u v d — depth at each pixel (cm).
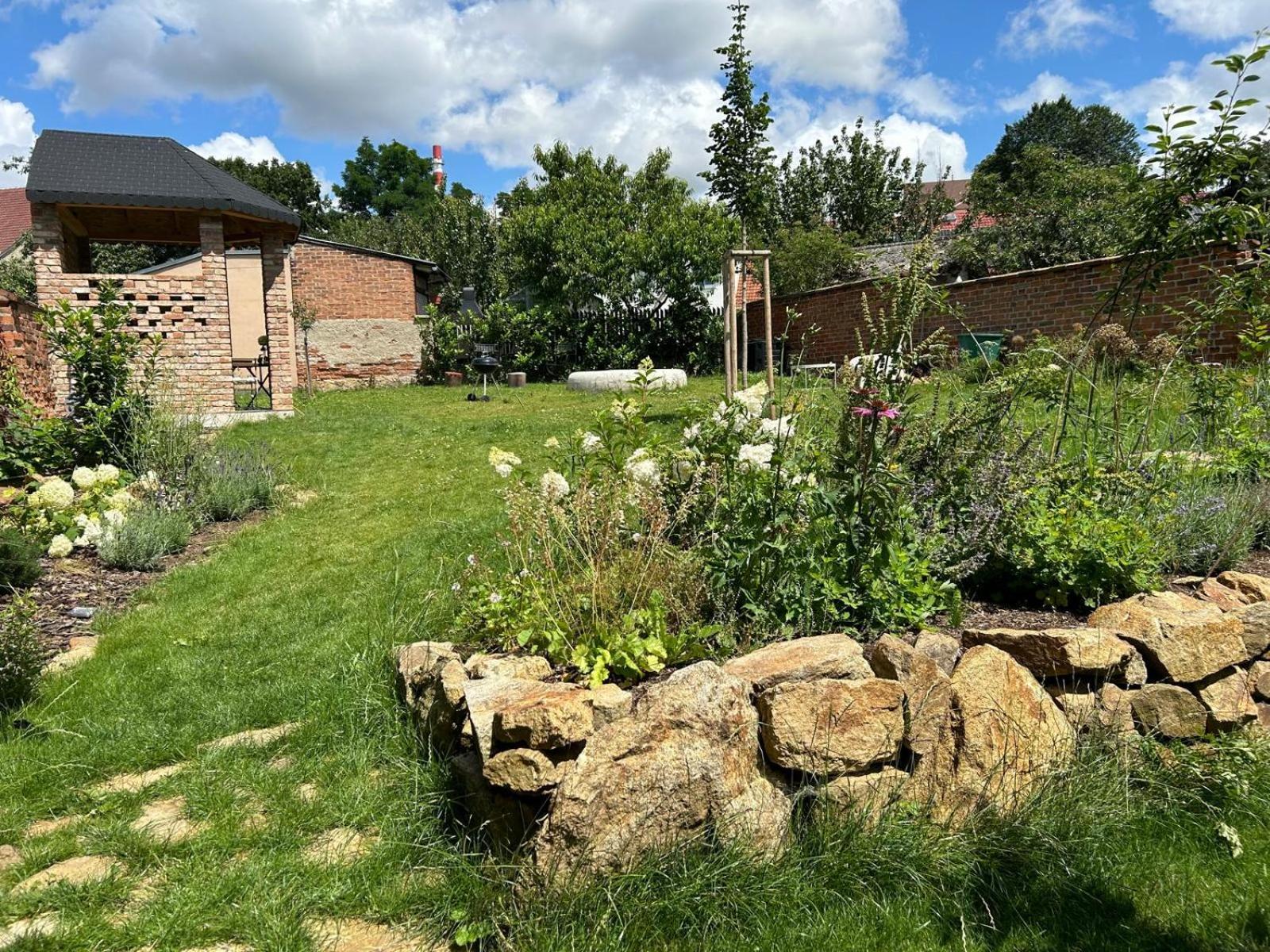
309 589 511
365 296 2095
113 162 1147
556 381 2023
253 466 782
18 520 616
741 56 859
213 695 382
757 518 324
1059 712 288
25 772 320
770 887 234
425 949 227
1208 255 869
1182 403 586
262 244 1258
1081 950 225
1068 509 373
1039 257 1830
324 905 242
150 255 3262
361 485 796
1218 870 256
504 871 237
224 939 231
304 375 1984
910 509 338
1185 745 308
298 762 321
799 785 258
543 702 241
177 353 1149
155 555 592
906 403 334
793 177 3403
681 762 237
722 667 270
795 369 543
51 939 228
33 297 2194
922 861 249
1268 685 333
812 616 311
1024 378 423
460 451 927
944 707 271
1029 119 4975
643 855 234
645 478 384
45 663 401
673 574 330
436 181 4512
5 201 3331
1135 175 479
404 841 268
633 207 2131
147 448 754
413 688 341
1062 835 262
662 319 2058
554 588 324
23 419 770
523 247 2048
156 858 265
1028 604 351
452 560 520
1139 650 304
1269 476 468
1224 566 392
